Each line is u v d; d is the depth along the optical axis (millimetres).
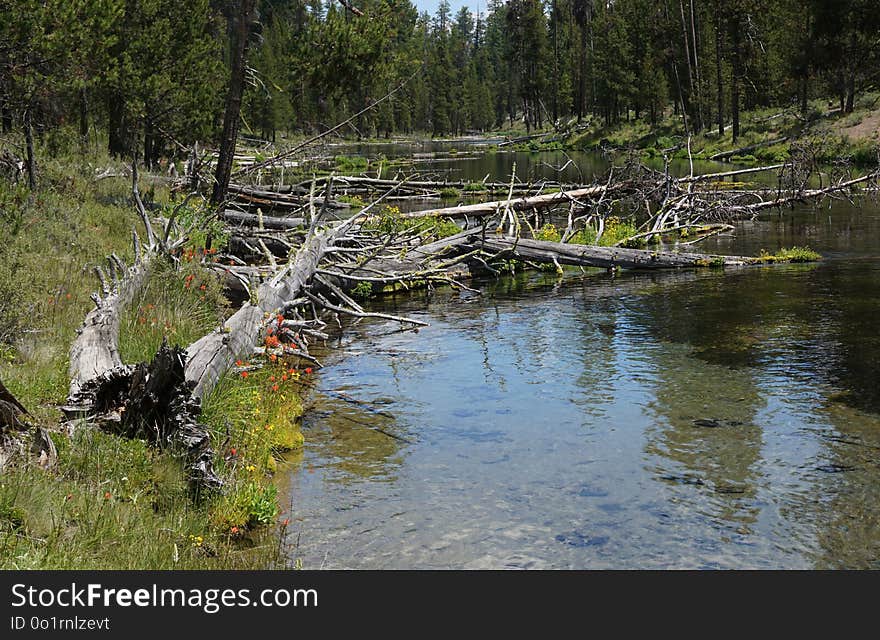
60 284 11062
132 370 7195
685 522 6445
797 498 6789
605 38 97812
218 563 5801
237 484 6910
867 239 21797
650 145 74562
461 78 153875
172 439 6750
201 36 30594
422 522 6543
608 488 7105
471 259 19000
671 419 8773
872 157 44281
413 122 140625
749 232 24203
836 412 8773
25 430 6203
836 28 57812
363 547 6137
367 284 16016
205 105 29828
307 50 21156
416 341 12656
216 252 16047
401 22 22031
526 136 114812
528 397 9703
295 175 35344
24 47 14594
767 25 68000
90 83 16875
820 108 63688
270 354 9469
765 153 54219
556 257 18797
